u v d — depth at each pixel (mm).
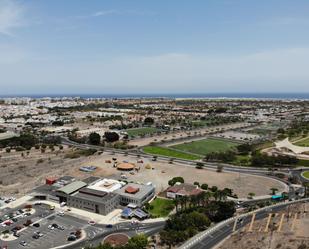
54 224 148000
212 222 146625
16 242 132625
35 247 128375
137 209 161625
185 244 123188
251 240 117812
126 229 144000
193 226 135875
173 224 137125
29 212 162000
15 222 151250
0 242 132125
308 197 179375
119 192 178000
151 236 135375
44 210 165875
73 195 171125
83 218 156750
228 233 131750
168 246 123938
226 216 148875
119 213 162750
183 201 157875
